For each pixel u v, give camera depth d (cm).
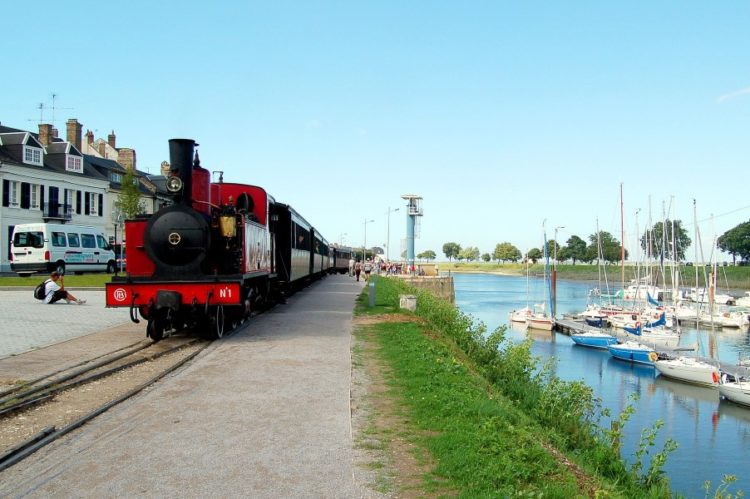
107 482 530
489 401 839
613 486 627
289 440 651
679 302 5816
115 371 988
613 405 2461
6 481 530
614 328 4588
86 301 2234
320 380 941
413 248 6688
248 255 1481
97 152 5972
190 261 1293
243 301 1416
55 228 3403
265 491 515
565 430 1055
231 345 1279
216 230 1373
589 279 12938
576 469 650
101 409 751
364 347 1273
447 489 523
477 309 6231
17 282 2967
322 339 1370
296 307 2191
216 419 727
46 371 972
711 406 2452
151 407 779
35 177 4322
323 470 565
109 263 3881
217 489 518
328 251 5497
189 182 1312
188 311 1318
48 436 649
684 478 1623
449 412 760
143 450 615
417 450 624
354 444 639
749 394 2436
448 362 1108
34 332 1436
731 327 4819
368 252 12600
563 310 6359
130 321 1659
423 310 2270
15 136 4269
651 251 6631
